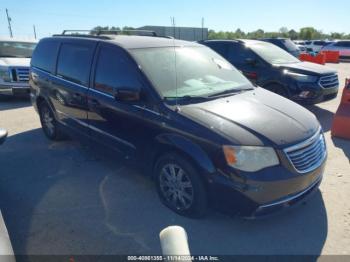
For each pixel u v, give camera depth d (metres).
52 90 4.86
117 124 3.70
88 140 4.34
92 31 5.03
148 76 3.40
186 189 3.14
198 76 3.79
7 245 2.19
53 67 4.88
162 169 3.32
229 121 2.96
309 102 6.93
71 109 4.49
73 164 4.50
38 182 3.98
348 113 5.41
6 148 5.12
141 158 3.53
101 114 3.90
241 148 2.71
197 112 3.09
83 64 4.21
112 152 3.96
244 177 2.71
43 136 5.71
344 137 5.45
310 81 6.82
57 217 3.25
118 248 2.82
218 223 3.13
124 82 3.59
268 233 3.00
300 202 3.02
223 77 4.01
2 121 6.72
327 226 3.09
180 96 3.34
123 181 3.99
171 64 3.73
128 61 3.59
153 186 3.86
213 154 2.81
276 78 7.19
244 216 2.82
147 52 3.73
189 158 3.00
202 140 2.87
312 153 3.03
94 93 3.97
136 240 2.91
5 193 3.72
